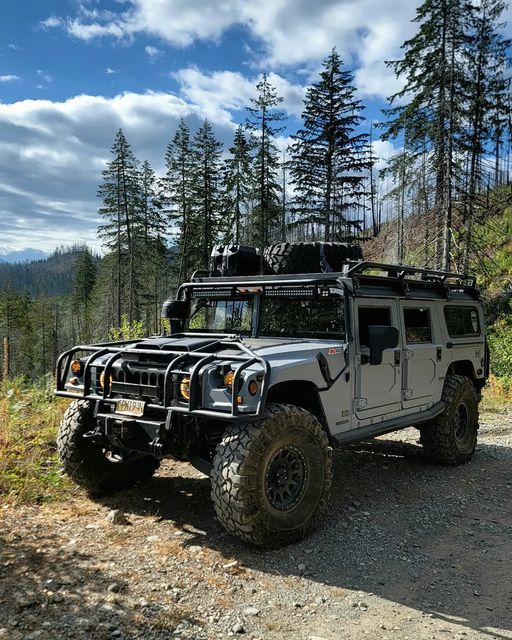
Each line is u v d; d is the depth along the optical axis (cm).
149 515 458
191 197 4697
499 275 2595
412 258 2419
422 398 619
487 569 403
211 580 349
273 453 397
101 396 452
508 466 693
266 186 3516
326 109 3091
